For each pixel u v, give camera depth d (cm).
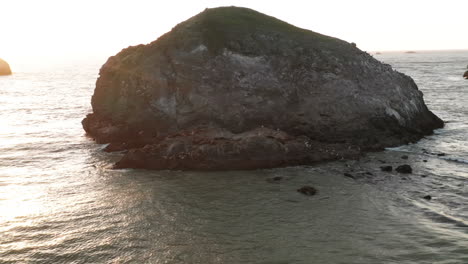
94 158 3488
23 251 1744
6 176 2933
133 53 4472
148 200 2364
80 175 2947
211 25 4347
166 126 3738
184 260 1622
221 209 2197
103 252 1716
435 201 2284
